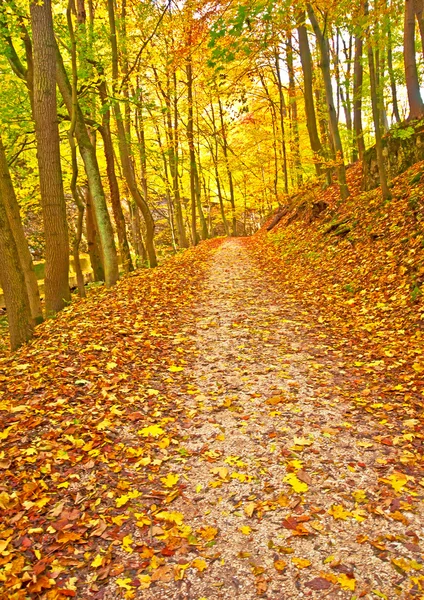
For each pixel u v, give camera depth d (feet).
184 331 26.32
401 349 20.17
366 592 8.48
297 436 14.26
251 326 26.81
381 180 38.37
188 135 71.05
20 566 9.20
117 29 45.24
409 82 43.39
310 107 51.52
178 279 42.34
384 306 25.31
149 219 52.65
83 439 14.21
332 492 11.48
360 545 9.66
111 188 48.60
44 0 28.73
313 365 20.04
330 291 31.94
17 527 10.42
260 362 20.92
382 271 29.30
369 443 13.58
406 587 8.54
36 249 78.74
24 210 55.93
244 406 16.57
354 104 56.80
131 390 17.97
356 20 34.22
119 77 40.01
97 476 12.50
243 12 17.42
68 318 28.40
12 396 16.83
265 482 12.08
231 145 102.58
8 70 38.96
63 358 20.26
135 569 9.35
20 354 22.26
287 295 34.53
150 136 78.18
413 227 30.35
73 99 31.45
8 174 32.65
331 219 48.24
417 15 39.01
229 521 10.68
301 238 53.67
